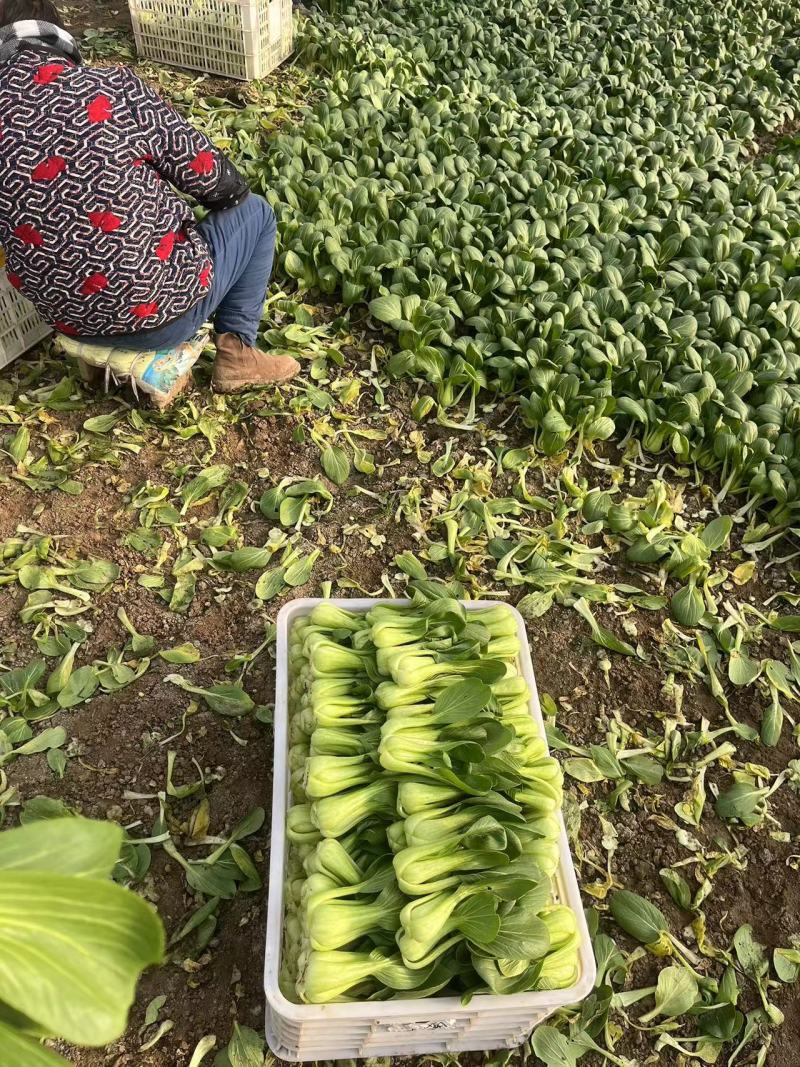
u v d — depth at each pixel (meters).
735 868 1.57
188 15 3.11
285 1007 1.08
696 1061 1.36
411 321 2.28
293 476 2.04
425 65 3.32
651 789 1.64
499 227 2.55
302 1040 1.17
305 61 3.42
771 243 2.64
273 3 3.17
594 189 2.76
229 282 1.91
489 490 2.08
